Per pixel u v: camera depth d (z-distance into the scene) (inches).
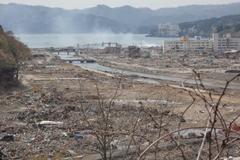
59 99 2568.9
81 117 1919.3
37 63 7012.8
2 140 1507.1
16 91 3186.5
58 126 1768.0
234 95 3218.5
